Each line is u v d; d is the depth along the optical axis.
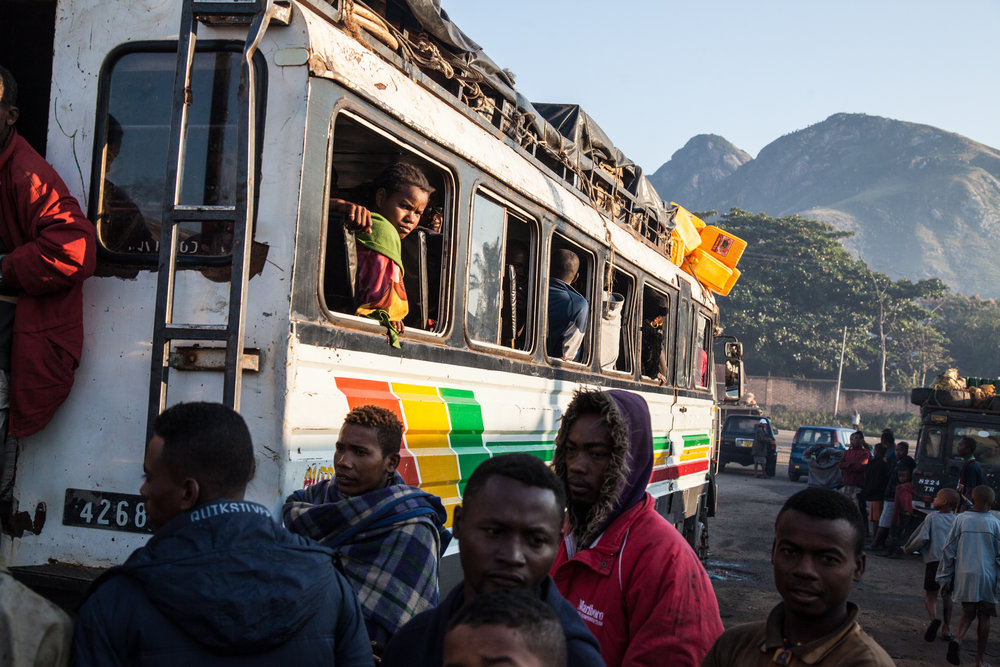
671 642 2.52
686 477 9.33
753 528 15.80
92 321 3.42
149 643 1.99
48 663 1.95
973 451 14.07
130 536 3.29
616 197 7.18
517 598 1.54
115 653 1.99
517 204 5.09
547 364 5.55
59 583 3.14
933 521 9.12
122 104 3.57
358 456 3.10
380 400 3.71
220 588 2.02
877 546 14.93
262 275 3.23
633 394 2.92
